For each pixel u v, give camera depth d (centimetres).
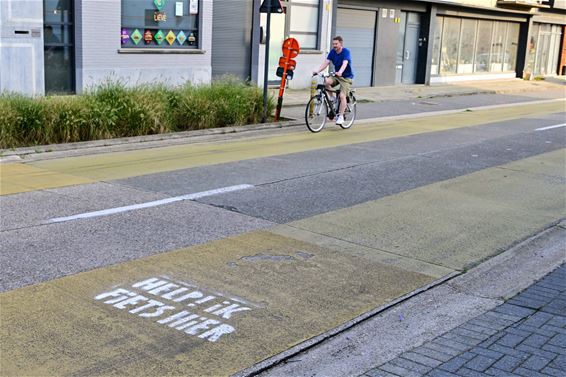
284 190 930
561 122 1878
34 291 544
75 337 471
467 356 477
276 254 668
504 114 2064
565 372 454
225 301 548
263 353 467
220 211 808
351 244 714
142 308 525
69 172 995
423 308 564
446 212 862
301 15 2358
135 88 1434
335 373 449
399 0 2784
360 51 2680
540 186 1039
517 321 543
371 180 1023
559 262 698
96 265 608
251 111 1578
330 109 1537
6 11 1552
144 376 427
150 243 677
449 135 1538
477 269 663
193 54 1975
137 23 1836
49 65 1684
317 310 543
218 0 2081
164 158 1134
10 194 845
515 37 3819
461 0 3080
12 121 1167
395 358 473
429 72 3044
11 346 453
